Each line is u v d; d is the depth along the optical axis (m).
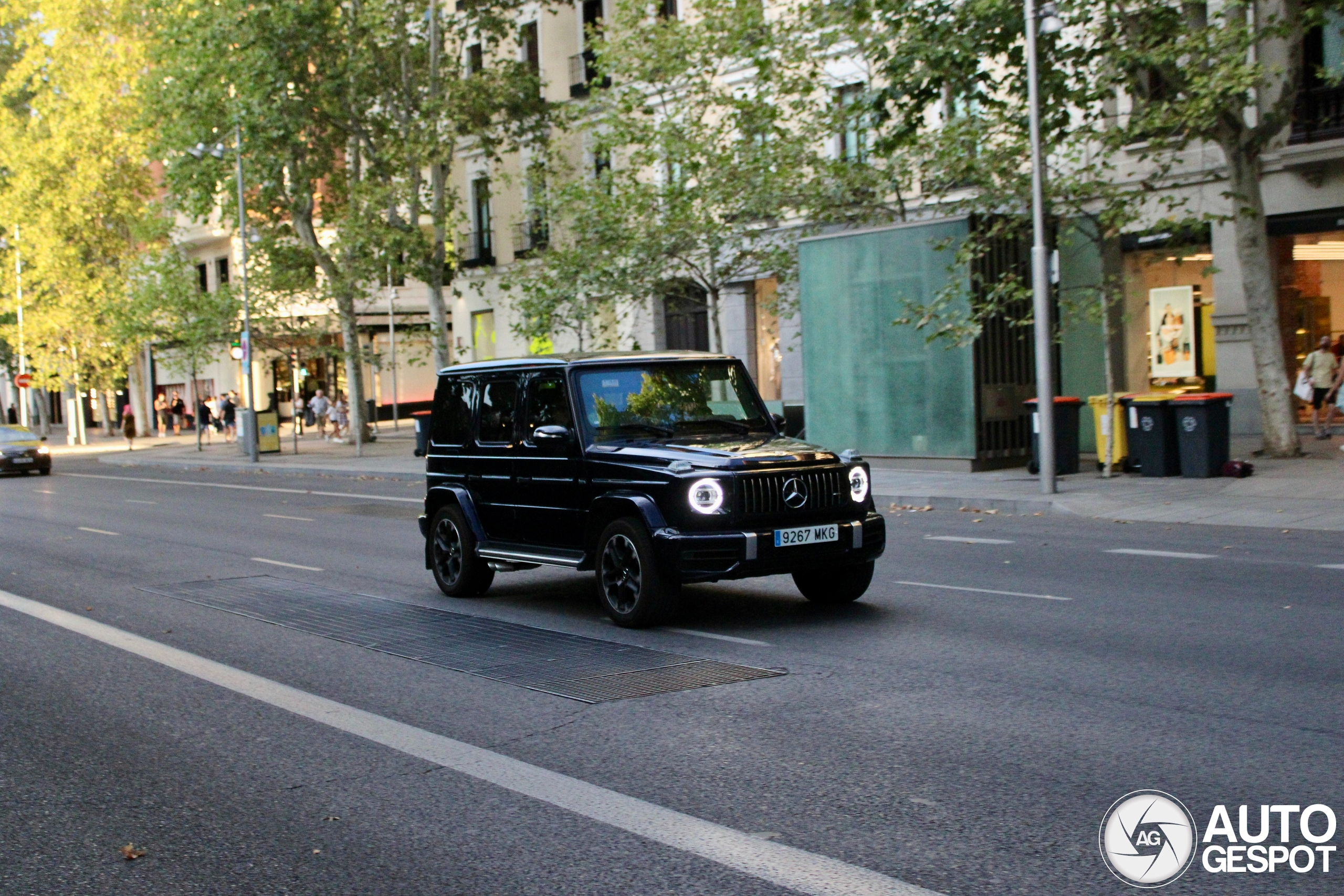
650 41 26.19
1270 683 6.91
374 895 4.40
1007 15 19.23
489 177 41.16
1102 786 5.23
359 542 16.34
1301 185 23.02
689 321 35.50
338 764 6.05
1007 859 4.47
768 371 33.44
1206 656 7.67
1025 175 20.47
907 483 20.17
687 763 5.83
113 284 50.53
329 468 32.47
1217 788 5.16
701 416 10.27
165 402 60.62
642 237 25.91
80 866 4.80
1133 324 25.41
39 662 8.83
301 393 60.62
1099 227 20.14
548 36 38.31
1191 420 18.62
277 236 40.88
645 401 10.17
